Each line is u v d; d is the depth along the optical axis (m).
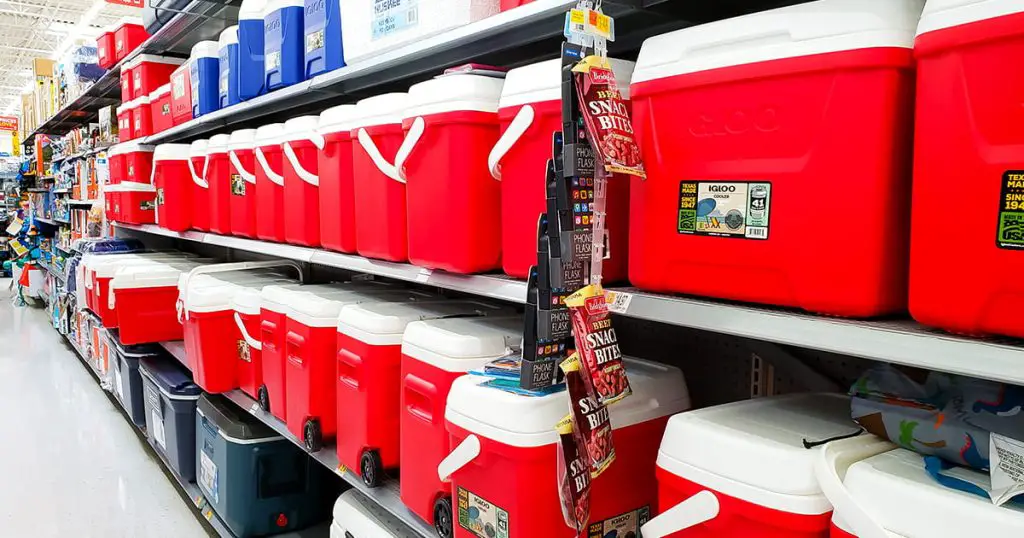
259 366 2.83
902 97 0.96
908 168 0.97
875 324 0.96
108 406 5.27
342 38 2.21
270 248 2.71
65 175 7.43
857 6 0.95
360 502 2.29
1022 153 0.78
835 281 0.99
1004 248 0.80
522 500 1.35
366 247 2.04
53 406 5.26
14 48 16.70
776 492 1.02
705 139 1.13
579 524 1.22
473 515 1.47
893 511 0.91
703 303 1.15
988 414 0.92
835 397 1.38
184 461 3.58
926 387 1.05
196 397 3.53
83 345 6.14
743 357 1.84
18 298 10.34
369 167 1.98
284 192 2.55
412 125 1.71
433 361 1.68
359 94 2.92
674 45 1.16
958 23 0.82
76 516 3.43
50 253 9.00
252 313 2.81
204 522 3.38
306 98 2.75
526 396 1.35
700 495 1.11
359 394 2.00
